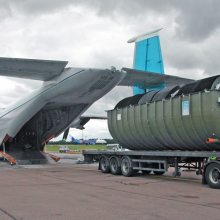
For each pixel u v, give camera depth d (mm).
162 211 5895
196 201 6992
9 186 9844
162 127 11766
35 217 5434
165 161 11250
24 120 21953
